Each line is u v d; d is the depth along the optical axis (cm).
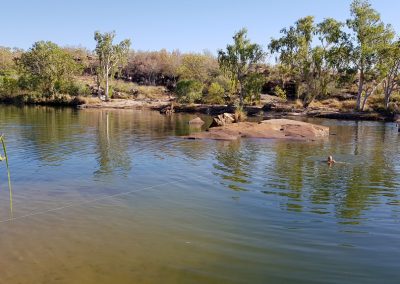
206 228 861
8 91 7106
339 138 2472
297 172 1408
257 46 5428
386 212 966
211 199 1071
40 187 1183
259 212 964
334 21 5016
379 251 741
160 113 5028
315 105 5434
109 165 1512
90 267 680
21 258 715
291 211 972
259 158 1686
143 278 644
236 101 5741
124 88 7644
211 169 1451
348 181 1276
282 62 5659
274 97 6438
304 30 5369
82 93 6900
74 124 3256
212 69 8625
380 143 2231
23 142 2120
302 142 2234
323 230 847
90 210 977
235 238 806
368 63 4688
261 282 632
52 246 765
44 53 6888
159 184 1229
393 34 4634
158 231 843
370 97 5666
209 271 670
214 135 2397
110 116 4294
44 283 628
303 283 628
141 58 10281
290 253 736
